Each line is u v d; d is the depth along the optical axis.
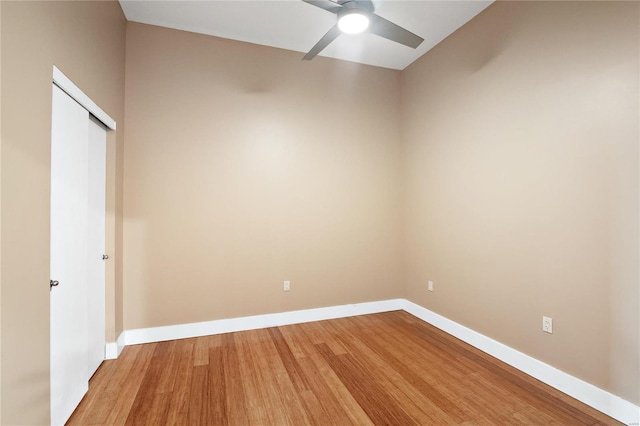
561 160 2.07
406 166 3.74
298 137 3.35
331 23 2.86
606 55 1.82
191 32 2.99
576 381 1.98
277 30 2.97
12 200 1.25
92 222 2.23
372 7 2.04
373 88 3.70
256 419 1.80
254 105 3.19
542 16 2.17
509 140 2.43
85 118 2.00
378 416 1.82
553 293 2.12
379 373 2.29
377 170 3.71
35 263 1.41
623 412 1.75
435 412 1.86
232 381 2.19
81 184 1.95
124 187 2.78
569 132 2.02
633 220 1.72
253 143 3.18
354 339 2.91
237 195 3.12
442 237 3.16
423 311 3.44
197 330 2.98
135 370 2.33
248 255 3.16
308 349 2.70
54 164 1.63
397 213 3.81
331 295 3.49
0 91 1.18
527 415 1.83
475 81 2.74
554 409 1.88
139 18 2.78
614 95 1.79
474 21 2.75
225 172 3.08
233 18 2.78
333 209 3.50
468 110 2.82
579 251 1.97
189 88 2.97
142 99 2.84
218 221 3.05
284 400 1.97
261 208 3.20
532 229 2.26
